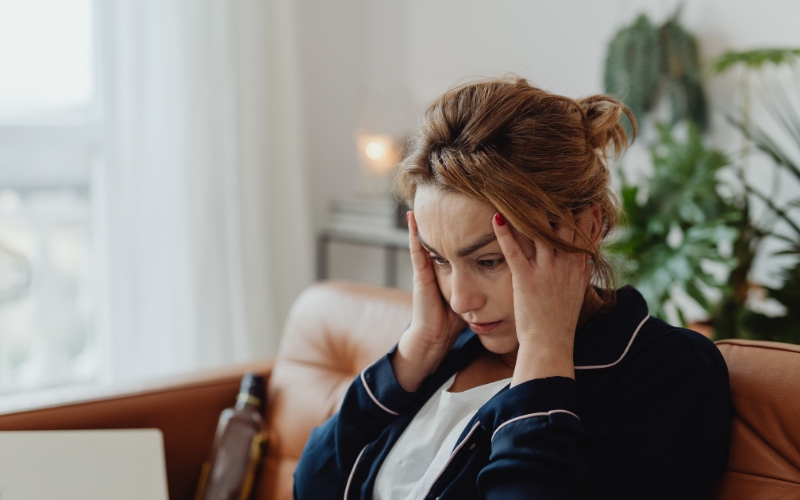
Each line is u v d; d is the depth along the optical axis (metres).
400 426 0.82
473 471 0.70
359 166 2.45
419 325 0.84
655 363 0.68
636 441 0.64
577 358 0.72
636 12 1.82
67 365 2.12
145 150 1.97
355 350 1.19
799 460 0.70
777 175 1.58
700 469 0.66
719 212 1.49
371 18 2.59
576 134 0.68
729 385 0.75
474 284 0.70
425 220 0.69
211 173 2.04
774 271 1.65
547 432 0.64
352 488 0.81
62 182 2.04
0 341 2.00
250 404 1.20
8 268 1.99
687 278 1.42
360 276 2.63
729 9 1.67
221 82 2.06
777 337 1.36
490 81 0.72
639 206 1.54
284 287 2.27
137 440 1.08
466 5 2.26
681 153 1.55
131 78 1.93
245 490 1.16
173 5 1.96
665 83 1.76
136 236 1.98
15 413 1.07
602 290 0.77
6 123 1.88
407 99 2.41
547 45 2.05
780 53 1.43
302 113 2.27
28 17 1.93
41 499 0.93
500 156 0.64
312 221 2.56
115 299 1.97
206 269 2.04
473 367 0.82
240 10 2.07
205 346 2.05
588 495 0.63
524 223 0.64
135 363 2.00
